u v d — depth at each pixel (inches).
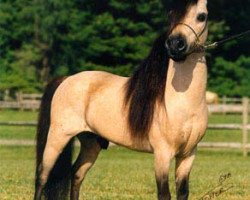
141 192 564.7
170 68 391.5
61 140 442.3
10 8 2222.0
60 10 2158.0
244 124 1011.9
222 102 1902.1
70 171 454.9
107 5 2135.8
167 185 391.5
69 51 2148.1
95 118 427.8
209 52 2112.5
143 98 398.9
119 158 972.6
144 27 2060.8
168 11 389.7
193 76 386.6
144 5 2053.4
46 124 453.4
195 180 639.1
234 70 2129.7
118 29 2070.6
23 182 618.8
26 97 1969.7
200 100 388.5
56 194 450.9
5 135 1223.5
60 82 455.5
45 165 447.8
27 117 1566.2
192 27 376.2
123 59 2097.7
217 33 2069.4
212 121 1459.2
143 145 407.8
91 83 436.5
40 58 2167.8
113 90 423.8
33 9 2188.7
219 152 1059.9
